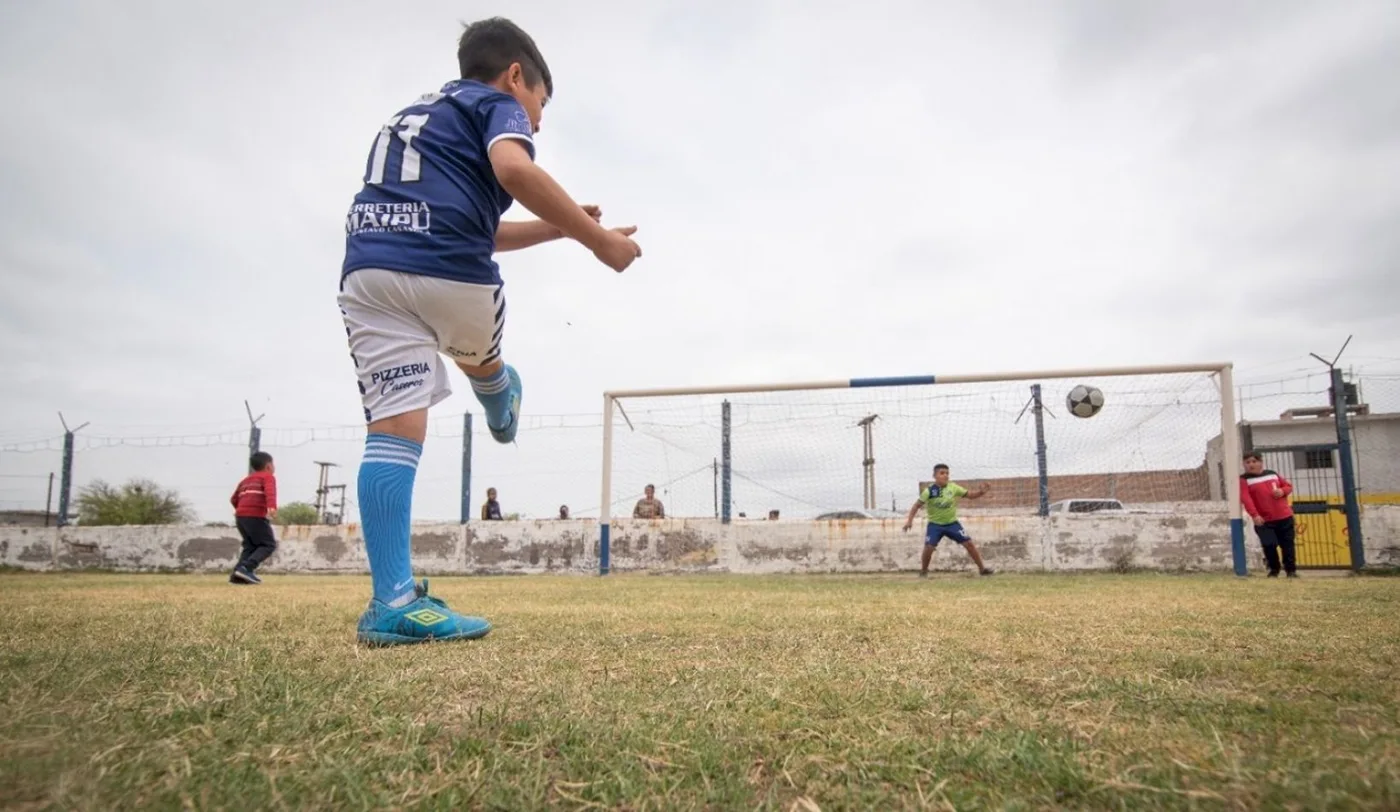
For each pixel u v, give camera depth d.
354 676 1.60
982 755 1.04
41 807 0.80
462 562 12.96
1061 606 3.64
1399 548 10.81
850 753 1.06
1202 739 1.10
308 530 13.85
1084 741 1.10
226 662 1.77
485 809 0.87
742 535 12.06
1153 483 11.75
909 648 2.08
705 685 1.54
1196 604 3.76
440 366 2.54
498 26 2.66
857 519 11.87
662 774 0.99
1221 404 10.10
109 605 3.85
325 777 0.93
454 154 2.40
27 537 14.82
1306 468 15.92
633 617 3.06
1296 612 3.23
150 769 0.93
